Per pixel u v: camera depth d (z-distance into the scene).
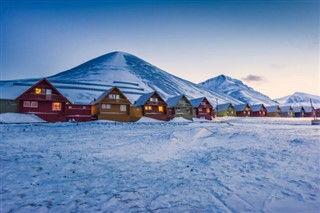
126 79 190.62
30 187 8.07
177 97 67.62
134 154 14.20
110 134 24.42
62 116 46.31
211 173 9.38
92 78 176.38
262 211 5.76
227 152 13.31
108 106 52.19
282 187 7.30
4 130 24.89
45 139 20.20
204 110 72.25
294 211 5.68
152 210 6.04
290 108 109.75
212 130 25.28
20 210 6.19
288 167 9.34
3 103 43.16
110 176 9.38
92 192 7.51
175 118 60.03
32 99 43.41
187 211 5.89
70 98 109.19
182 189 7.60
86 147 16.56
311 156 10.71
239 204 6.23
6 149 15.14
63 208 6.29
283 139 16.44
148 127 33.50
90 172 10.04
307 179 7.82
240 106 98.69
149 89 177.88
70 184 8.38
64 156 13.38
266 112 101.50
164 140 19.50
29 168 10.68
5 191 7.67
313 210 5.67
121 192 7.46
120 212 5.98
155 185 8.11
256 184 7.73
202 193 7.17
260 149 13.30
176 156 13.42
